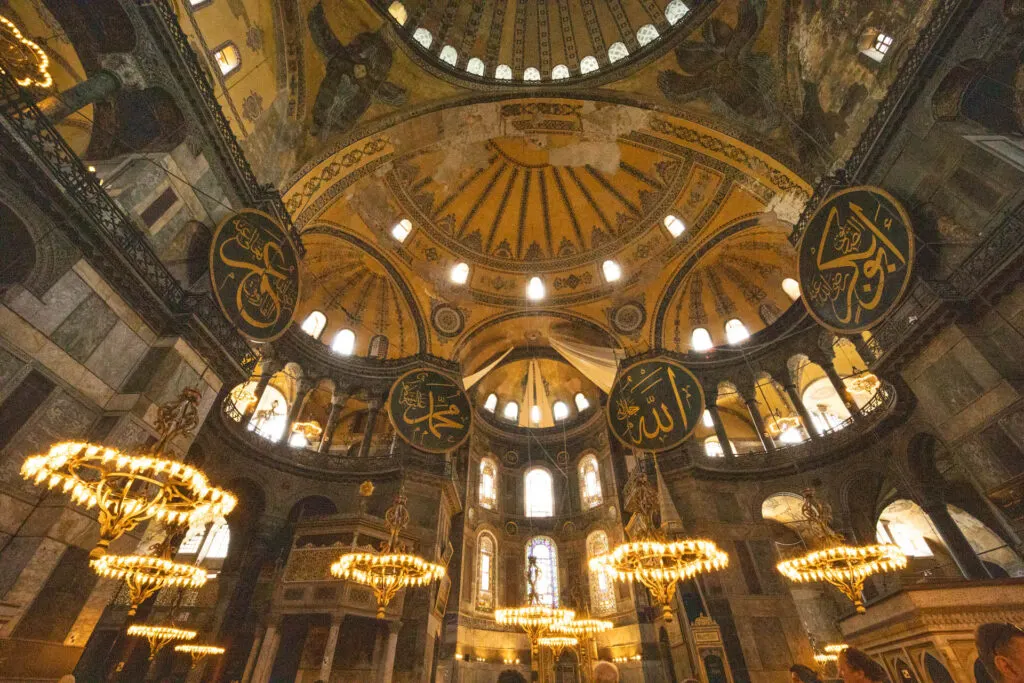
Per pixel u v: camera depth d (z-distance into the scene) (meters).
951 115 10.28
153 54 9.70
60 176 7.44
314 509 16.45
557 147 19.47
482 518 20.38
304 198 14.74
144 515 6.20
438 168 19.34
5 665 6.64
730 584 14.42
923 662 4.90
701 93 15.91
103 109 10.07
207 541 20.61
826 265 11.42
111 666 15.34
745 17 14.80
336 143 15.17
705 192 18.45
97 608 8.04
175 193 10.31
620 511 18.73
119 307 8.68
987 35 9.19
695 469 16.48
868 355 12.00
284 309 11.09
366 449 17.69
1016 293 9.10
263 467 15.41
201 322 9.76
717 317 20.25
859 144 12.07
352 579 12.53
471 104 17.09
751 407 17.91
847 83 12.66
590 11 18.16
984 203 9.54
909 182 10.98
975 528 16.03
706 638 13.23
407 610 14.22
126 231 8.73
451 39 17.58
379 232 19.12
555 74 18.25
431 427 14.91
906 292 9.71
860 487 15.17
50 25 9.28
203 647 12.72
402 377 15.27
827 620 17.61
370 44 15.34
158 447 6.06
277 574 13.54
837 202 11.16
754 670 12.98
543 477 22.55
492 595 18.95
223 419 13.92
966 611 4.81
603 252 21.34
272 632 11.91
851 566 9.41
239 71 12.16
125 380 8.72
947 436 10.05
